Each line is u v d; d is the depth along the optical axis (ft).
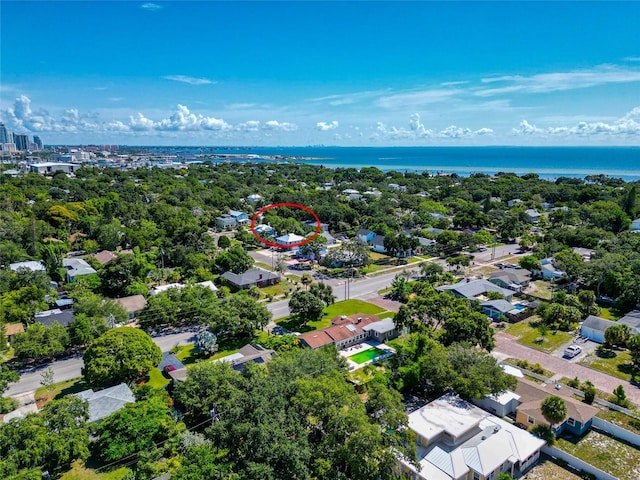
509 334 209.77
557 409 128.16
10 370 169.58
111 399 139.33
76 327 184.55
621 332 187.93
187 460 107.45
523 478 120.06
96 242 349.20
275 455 102.47
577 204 513.86
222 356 185.68
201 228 351.67
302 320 224.53
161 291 233.76
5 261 279.90
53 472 117.29
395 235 372.58
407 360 163.94
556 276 287.89
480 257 349.61
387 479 107.65
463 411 136.77
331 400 115.44
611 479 116.78
